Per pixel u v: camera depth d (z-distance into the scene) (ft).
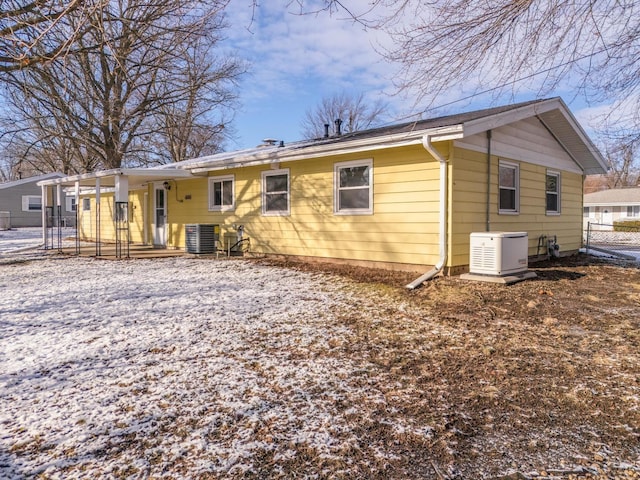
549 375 11.48
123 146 63.93
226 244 39.60
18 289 23.09
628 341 14.30
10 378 11.04
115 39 23.58
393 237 27.27
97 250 40.55
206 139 81.10
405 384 10.84
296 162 33.17
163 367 11.78
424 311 18.10
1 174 127.85
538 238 34.45
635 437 8.45
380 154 27.68
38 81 33.14
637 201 116.78
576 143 37.06
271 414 9.18
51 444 7.99
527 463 7.57
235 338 14.35
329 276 26.48
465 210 25.70
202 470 7.22
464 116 29.43
